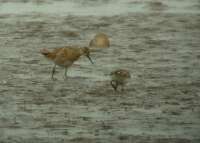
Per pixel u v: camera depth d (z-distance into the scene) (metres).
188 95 21.06
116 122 18.34
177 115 19.05
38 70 23.92
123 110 19.39
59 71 23.84
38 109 19.44
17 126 18.00
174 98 20.70
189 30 32.12
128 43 28.89
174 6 38.41
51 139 17.00
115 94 21.02
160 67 24.72
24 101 20.17
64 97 20.59
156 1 39.53
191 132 17.67
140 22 33.62
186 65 25.12
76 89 21.52
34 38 29.52
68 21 33.38
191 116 19.00
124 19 34.28
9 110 19.36
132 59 25.95
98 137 17.14
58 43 28.75
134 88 21.72
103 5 38.34
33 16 34.41
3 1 38.91
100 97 20.66
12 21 33.03
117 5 38.38
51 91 21.23
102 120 18.50
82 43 28.91
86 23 33.06
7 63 24.84
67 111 19.25
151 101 20.33
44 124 18.16
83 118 18.66
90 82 22.42
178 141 16.95
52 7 37.28
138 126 18.06
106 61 25.56
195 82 22.67
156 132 17.62
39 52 26.81
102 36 28.11
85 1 39.50
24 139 17.00
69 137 17.14
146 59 25.98
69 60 22.97
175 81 22.75
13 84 21.98
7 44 28.16
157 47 28.30
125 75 21.09
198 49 28.05
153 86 22.05
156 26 32.81
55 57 22.94
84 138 17.06
